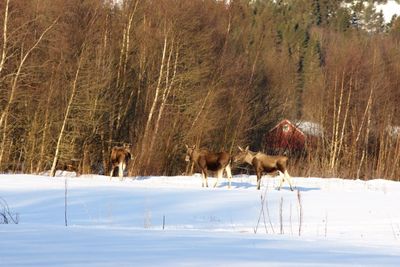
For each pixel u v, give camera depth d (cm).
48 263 1020
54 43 6481
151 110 7019
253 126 8650
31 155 6088
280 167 4319
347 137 8800
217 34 8469
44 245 1250
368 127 8462
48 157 6122
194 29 7669
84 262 1034
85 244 1281
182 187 4256
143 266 1005
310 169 7419
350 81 8806
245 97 8331
